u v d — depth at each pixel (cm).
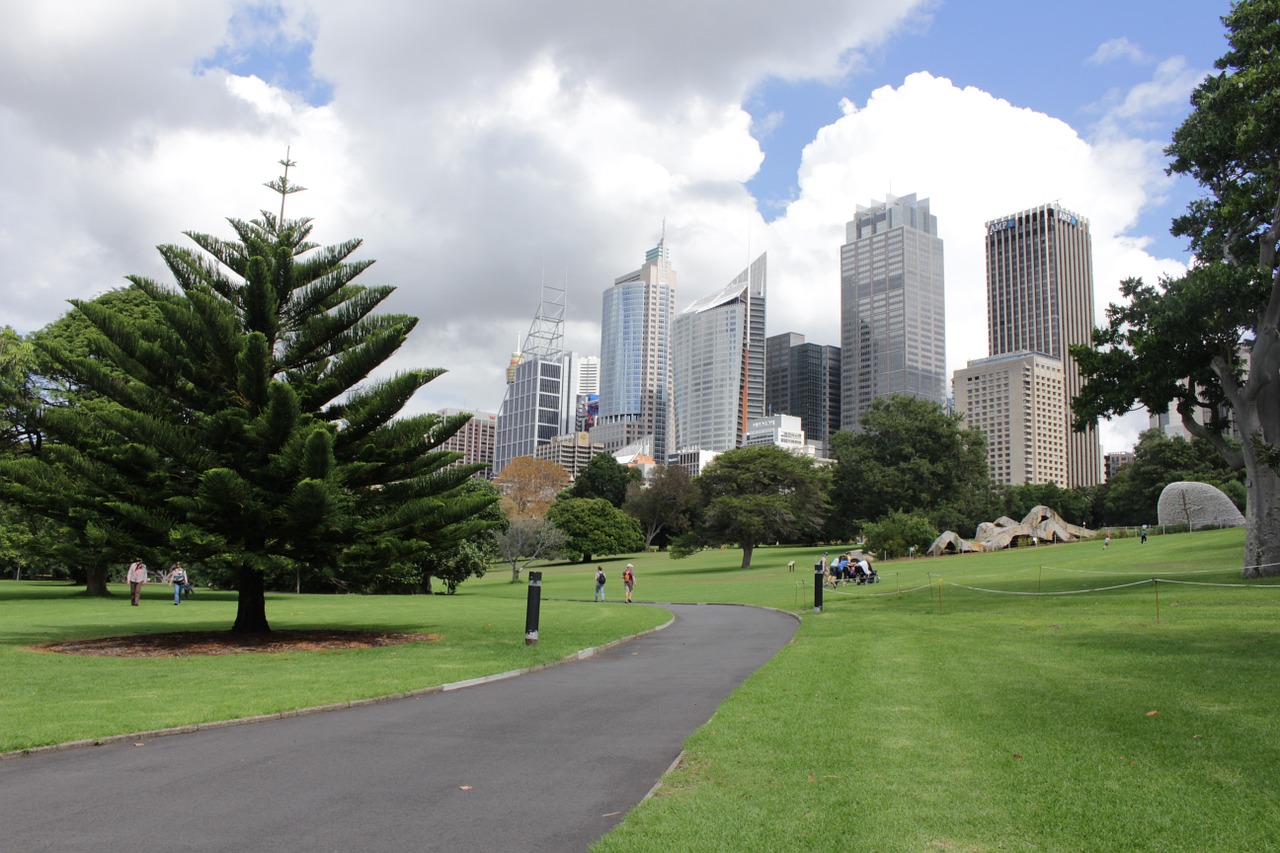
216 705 1000
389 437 1983
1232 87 2619
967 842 496
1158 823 522
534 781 682
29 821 582
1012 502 10944
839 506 8644
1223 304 2525
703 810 565
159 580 6725
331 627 2223
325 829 563
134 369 1836
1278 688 962
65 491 1844
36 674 1270
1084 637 1591
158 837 548
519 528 7131
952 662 1310
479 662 1448
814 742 762
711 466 7519
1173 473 8394
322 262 2069
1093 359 2886
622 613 2822
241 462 1847
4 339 3438
